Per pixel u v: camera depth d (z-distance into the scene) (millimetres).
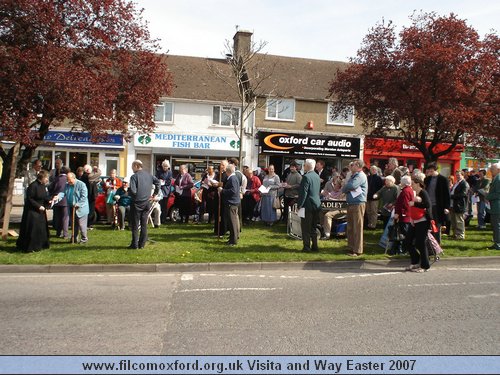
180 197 14445
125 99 13078
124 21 12953
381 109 16531
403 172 13719
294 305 6613
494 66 14930
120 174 26953
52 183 12195
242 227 13766
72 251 9852
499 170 10820
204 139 27453
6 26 10727
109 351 4863
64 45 11359
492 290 7578
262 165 28266
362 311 6355
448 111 14102
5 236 11055
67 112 11125
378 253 10289
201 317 6023
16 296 6980
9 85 10375
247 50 21438
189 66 28938
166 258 9242
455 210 12188
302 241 11406
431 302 6840
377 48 16484
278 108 28281
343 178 14344
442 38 15430
